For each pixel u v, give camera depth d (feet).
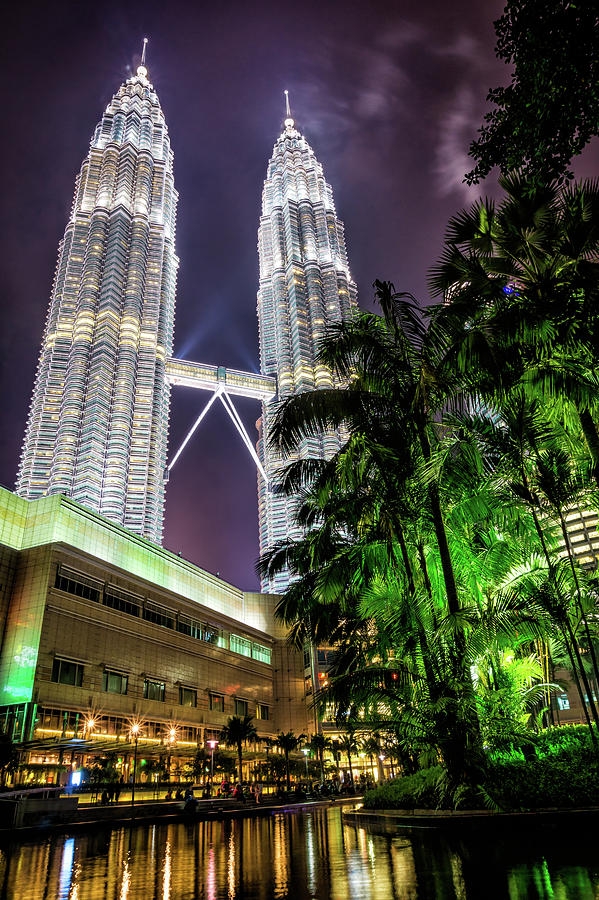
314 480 63.57
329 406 57.36
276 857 40.65
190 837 63.16
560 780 46.29
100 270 517.55
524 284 52.31
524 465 58.70
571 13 34.78
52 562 175.94
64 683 169.37
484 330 50.42
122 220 543.80
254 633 300.81
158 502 484.74
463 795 46.98
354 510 61.52
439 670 53.06
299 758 247.29
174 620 234.58
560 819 40.55
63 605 175.63
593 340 47.67
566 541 59.98
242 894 26.55
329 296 653.30
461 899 22.08
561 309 47.16
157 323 525.75
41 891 29.17
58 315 496.23
